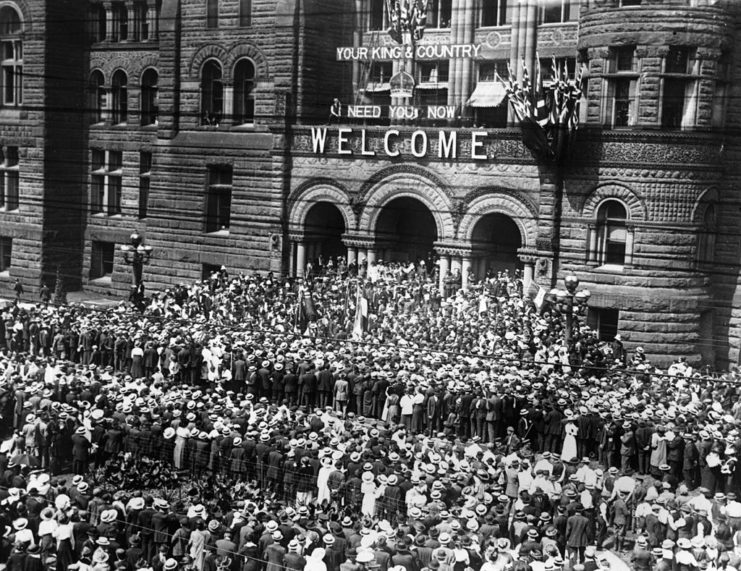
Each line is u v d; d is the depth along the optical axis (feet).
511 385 114.32
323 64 191.42
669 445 100.73
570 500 85.51
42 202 219.82
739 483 99.14
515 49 172.04
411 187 172.96
